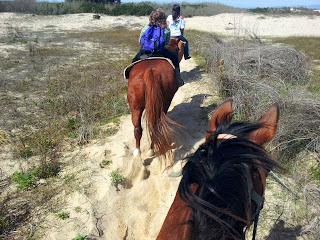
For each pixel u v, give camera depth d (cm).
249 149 216
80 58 1195
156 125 452
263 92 589
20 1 2977
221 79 713
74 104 711
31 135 591
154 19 518
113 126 637
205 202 170
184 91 812
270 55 813
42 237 365
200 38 1248
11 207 410
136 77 460
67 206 414
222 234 170
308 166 466
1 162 509
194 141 577
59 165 502
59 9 2973
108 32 1944
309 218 382
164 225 194
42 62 1116
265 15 2592
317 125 497
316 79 825
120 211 409
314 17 2447
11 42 1491
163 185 454
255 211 210
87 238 359
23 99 761
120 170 486
